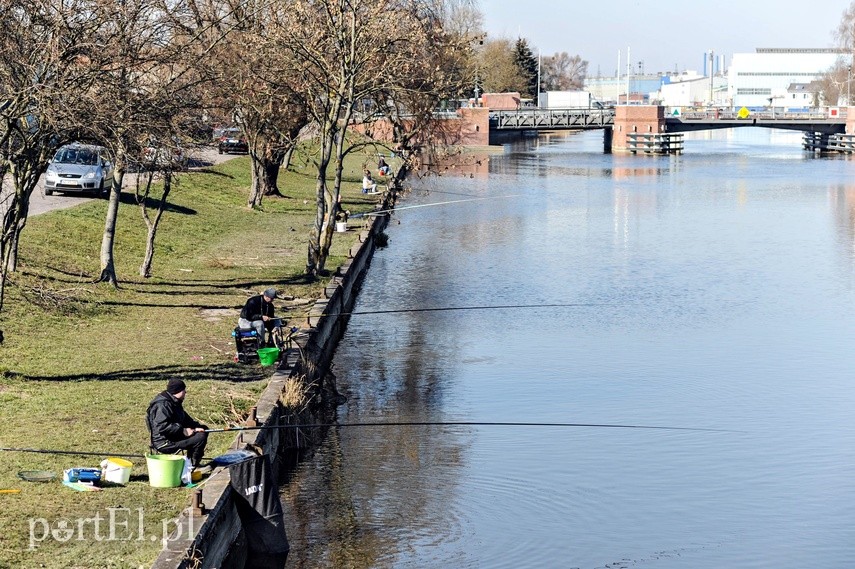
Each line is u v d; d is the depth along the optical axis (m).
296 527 14.35
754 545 14.35
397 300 31.66
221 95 27.98
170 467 12.73
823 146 112.25
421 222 49.88
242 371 18.83
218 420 15.73
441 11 39.25
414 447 18.03
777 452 18.28
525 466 17.17
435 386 22.20
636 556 14.01
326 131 29.28
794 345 26.53
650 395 21.83
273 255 33.00
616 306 31.03
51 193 36.00
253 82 29.36
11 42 15.55
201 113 25.33
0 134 16.50
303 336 21.64
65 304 22.12
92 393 16.59
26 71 15.52
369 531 14.30
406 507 15.25
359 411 20.23
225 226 38.53
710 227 49.22
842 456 18.08
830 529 15.04
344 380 22.56
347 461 17.19
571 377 23.14
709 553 14.11
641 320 29.23
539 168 83.38
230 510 12.66
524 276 35.81
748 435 19.23
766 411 20.84
